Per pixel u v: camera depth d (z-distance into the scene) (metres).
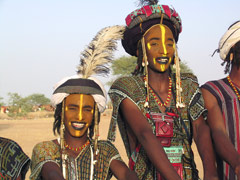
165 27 3.63
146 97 3.55
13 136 22.12
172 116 3.53
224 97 3.73
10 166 2.99
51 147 3.44
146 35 3.63
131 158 3.58
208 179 3.38
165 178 3.11
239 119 3.68
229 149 3.40
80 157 3.46
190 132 3.64
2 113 65.75
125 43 3.84
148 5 3.67
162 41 3.58
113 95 3.66
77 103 3.38
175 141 3.51
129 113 3.49
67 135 3.48
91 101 3.43
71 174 3.40
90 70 3.49
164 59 3.58
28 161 3.10
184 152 3.54
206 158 3.46
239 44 3.70
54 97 3.43
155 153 3.18
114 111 3.60
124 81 3.62
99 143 3.56
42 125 33.69
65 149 3.46
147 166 3.47
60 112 3.52
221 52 3.84
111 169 3.49
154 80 3.64
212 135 3.61
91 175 3.44
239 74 3.77
